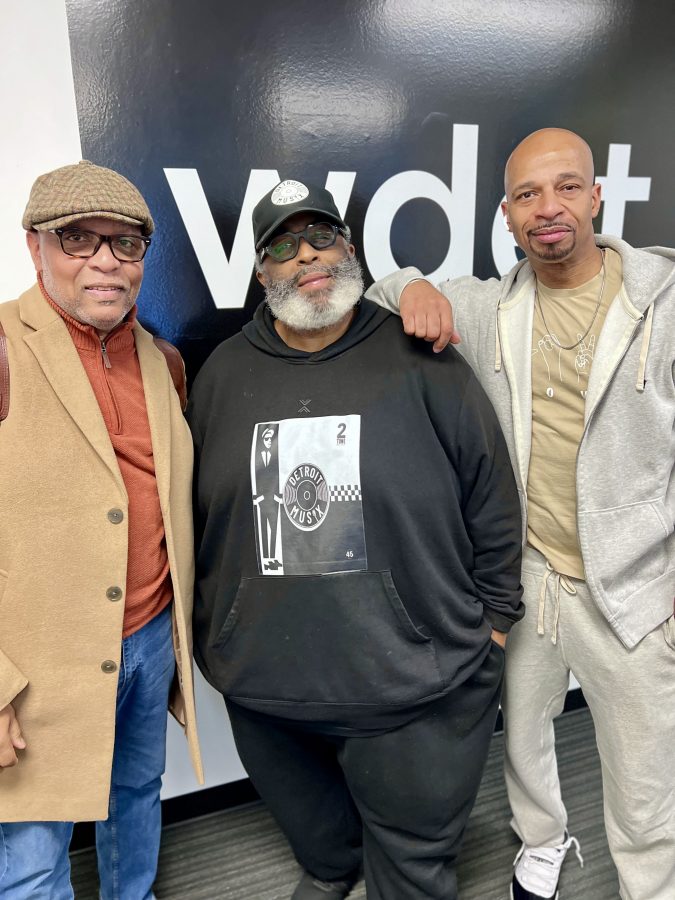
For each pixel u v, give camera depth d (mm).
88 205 1006
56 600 1096
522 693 1485
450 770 1292
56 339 1090
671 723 1328
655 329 1188
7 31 1393
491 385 1377
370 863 1410
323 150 1658
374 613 1196
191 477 1304
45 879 1205
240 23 1521
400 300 1269
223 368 1325
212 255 1645
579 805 1892
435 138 1741
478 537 1307
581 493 1247
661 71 1866
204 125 1558
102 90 1478
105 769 1170
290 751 1430
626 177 1932
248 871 1750
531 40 1739
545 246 1204
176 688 1400
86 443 1098
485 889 1647
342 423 1199
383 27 1620
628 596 1284
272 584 1217
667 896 1408
